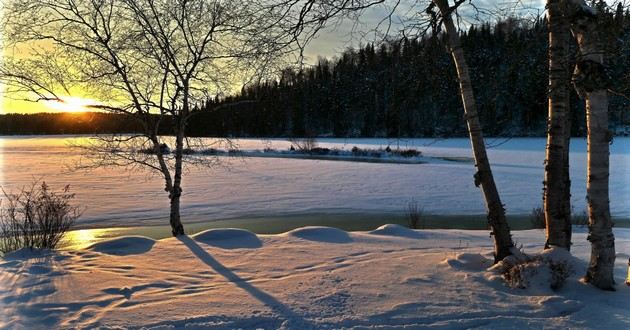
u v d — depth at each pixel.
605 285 4.93
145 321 4.19
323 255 6.63
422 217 14.95
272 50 5.64
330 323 4.13
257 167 31.06
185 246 7.20
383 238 8.02
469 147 60.16
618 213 15.45
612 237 5.00
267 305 4.56
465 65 6.00
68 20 8.33
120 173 25.67
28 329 4.06
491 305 4.54
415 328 4.02
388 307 4.50
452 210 16.19
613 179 24.55
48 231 8.06
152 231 12.27
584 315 4.26
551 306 4.45
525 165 32.69
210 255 6.62
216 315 4.30
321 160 38.31
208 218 14.37
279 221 14.05
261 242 7.52
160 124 9.85
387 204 17.30
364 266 5.98
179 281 5.38
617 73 5.02
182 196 18.39
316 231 8.19
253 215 14.97
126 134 9.21
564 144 5.92
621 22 4.50
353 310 4.43
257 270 5.84
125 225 13.05
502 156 41.62
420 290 4.99
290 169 29.78
